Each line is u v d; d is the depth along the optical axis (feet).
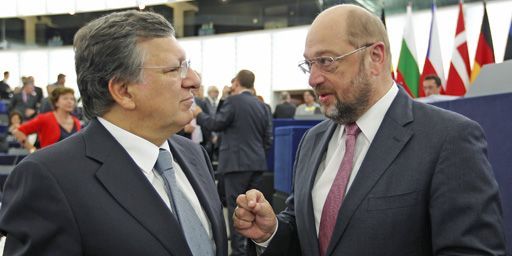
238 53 41.47
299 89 39.04
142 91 3.25
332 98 3.84
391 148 3.66
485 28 16.80
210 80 42.42
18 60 47.32
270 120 12.52
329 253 3.66
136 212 3.08
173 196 3.39
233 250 10.85
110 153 3.22
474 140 3.48
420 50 29.66
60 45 46.44
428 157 3.51
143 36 3.23
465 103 6.60
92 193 3.02
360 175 3.67
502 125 5.80
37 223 2.84
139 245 3.00
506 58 14.80
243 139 11.78
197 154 4.14
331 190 3.88
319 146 4.35
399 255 3.46
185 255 3.17
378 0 18.83
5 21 47.29
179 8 41.32
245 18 41.19
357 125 3.94
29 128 11.07
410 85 17.98
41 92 31.01
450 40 28.73
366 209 3.55
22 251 2.81
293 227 4.42
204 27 42.50
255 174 12.01
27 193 2.87
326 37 3.75
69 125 11.61
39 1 46.01
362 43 3.73
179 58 3.36
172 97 3.32
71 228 2.89
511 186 5.64
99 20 3.32
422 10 29.68
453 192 3.34
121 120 3.41
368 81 3.78
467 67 16.85
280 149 11.32
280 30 39.75
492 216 3.28
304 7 38.60
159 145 3.58
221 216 3.86
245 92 12.12
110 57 3.19
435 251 3.42
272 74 40.22
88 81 3.29
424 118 3.72
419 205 3.47
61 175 2.98
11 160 11.32
